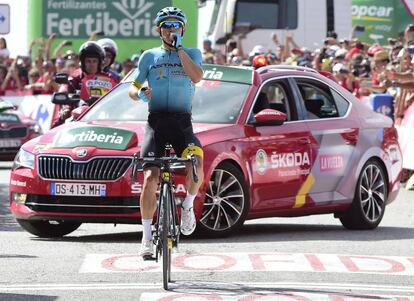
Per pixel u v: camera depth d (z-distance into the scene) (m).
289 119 29.92
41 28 72.81
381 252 25.92
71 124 28.83
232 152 27.72
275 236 28.75
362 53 60.47
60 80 37.06
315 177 30.09
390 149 32.69
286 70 30.83
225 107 28.83
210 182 27.34
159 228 21.14
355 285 21.34
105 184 26.70
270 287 20.95
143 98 21.80
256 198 28.48
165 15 22.16
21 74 68.12
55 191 27.12
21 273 22.34
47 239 28.00
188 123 22.44
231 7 69.06
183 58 21.94
